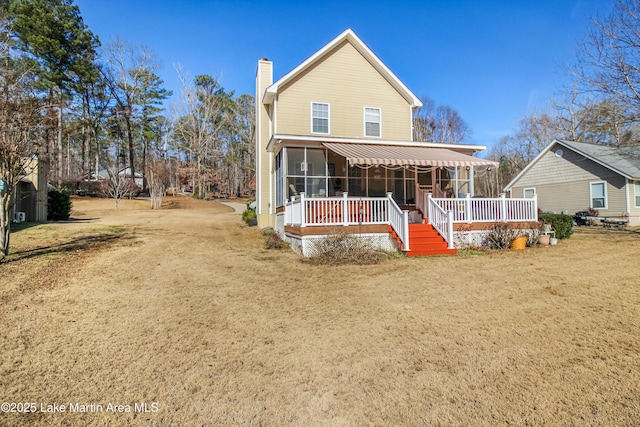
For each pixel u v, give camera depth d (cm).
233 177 7669
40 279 952
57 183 3997
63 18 4188
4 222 1159
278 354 552
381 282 985
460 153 1944
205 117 6081
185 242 1695
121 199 4322
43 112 1664
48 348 568
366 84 2234
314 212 1434
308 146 1798
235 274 1084
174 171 6969
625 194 2531
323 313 736
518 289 901
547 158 3141
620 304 770
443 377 478
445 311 741
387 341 596
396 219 1469
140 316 716
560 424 381
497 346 572
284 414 403
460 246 1559
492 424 382
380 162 1489
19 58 3697
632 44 1875
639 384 457
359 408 412
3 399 429
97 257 1261
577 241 1778
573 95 3666
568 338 601
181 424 388
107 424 387
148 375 490
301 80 2130
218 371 500
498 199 1675
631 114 2005
